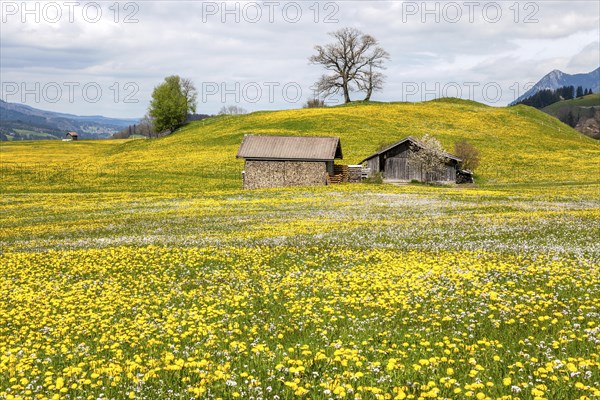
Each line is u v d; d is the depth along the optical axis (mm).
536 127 144750
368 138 119375
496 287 15930
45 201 60781
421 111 153500
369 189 65250
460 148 94750
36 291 18906
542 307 13773
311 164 77875
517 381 9117
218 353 11344
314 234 30328
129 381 9875
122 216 46531
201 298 16703
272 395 9172
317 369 10297
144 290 18500
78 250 27594
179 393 9188
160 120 185250
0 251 28891
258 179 79062
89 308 16219
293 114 152875
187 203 55469
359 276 18625
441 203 48406
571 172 92750
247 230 34031
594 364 9281
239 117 162750
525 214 36156
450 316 13297
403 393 8320
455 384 9109
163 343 12516
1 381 10164
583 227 27938
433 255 22359
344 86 181250
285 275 19781
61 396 9359
